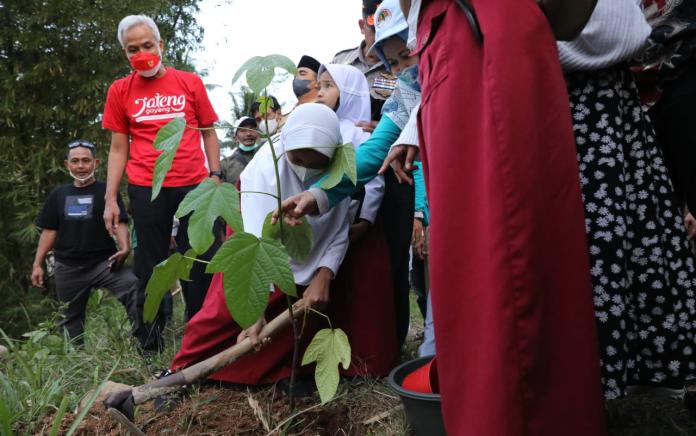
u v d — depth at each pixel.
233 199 1.70
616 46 1.53
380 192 2.42
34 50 6.85
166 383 2.01
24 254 7.07
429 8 1.54
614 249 1.48
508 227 1.29
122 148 3.32
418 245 3.05
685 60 1.73
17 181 6.51
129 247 3.83
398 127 2.18
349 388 2.23
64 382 2.48
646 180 1.57
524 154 1.30
